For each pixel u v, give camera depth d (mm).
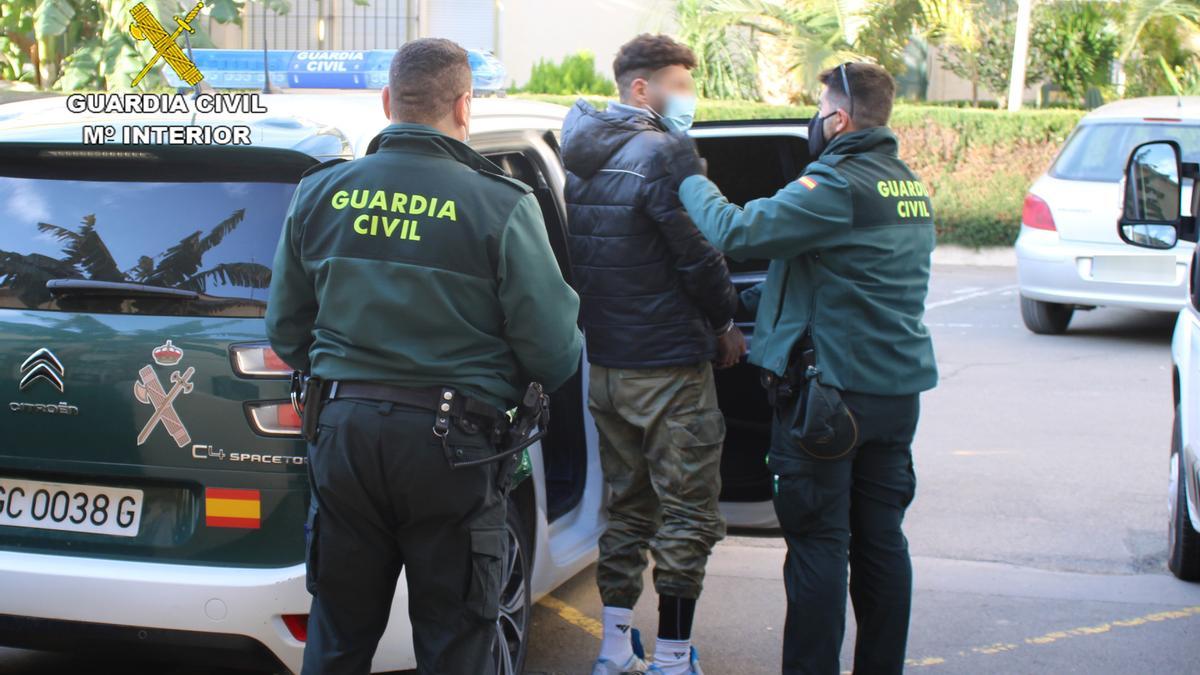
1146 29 16219
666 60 3727
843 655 4309
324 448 2754
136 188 3301
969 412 7805
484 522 2807
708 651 4289
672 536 3723
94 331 3178
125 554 3176
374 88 4309
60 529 3232
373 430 2705
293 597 3086
